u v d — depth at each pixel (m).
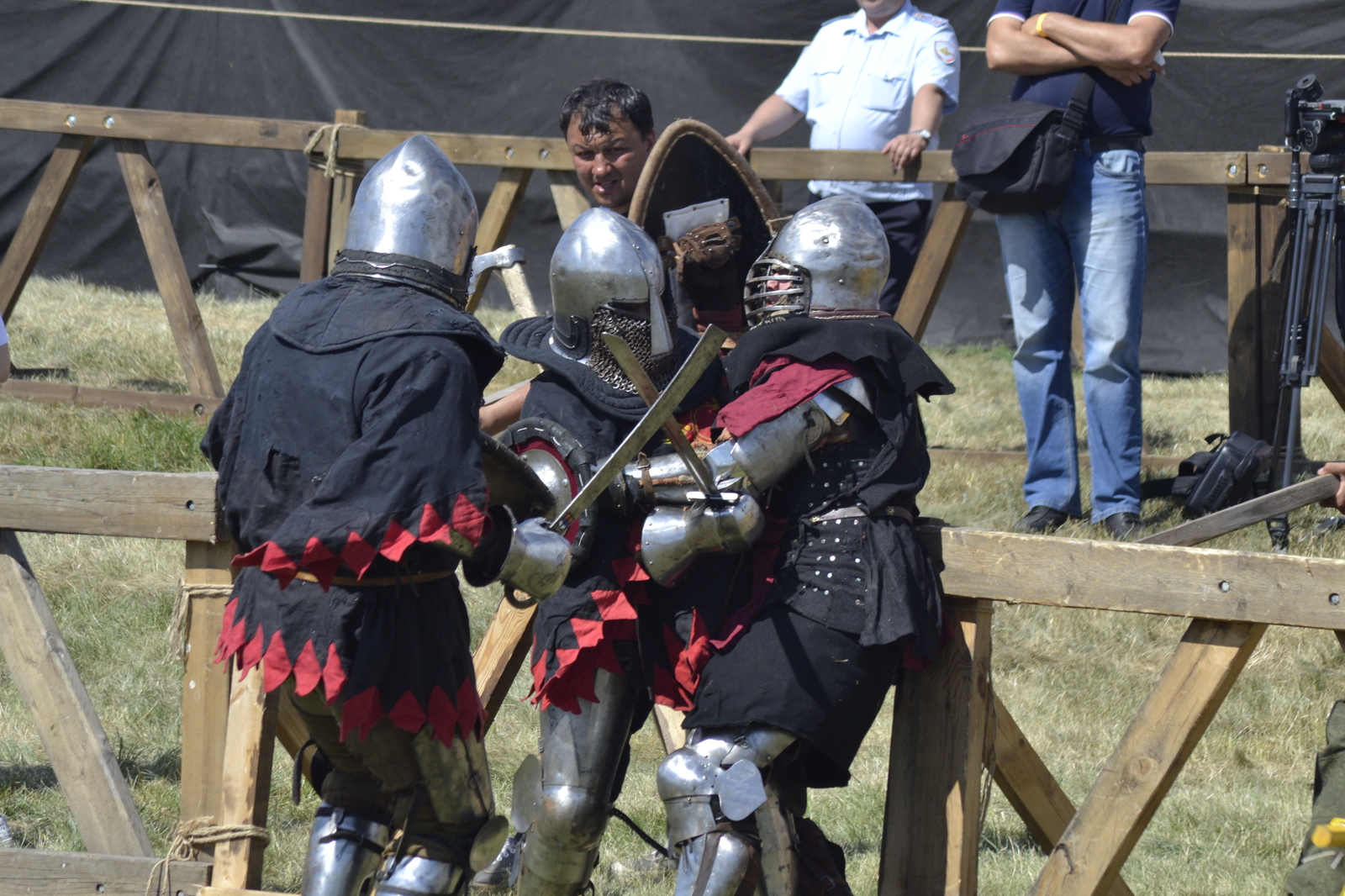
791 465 6.78
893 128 16.83
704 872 6.53
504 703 12.03
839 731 6.73
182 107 29.52
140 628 12.90
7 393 18.19
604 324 7.24
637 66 28.62
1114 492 14.54
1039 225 14.59
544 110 28.94
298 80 29.31
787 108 17.33
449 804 6.86
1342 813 6.74
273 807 10.00
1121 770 6.77
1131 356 14.34
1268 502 11.69
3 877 7.41
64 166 18.61
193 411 17.73
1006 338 28.95
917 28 16.64
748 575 7.04
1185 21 26.48
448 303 6.63
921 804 7.18
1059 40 13.91
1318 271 14.53
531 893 7.28
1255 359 15.84
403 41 29.00
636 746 11.52
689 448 6.57
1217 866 9.55
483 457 6.54
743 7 28.16
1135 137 14.13
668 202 9.32
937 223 16.34
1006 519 15.33
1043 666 12.88
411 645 6.48
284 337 6.41
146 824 9.51
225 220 29.81
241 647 6.47
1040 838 8.00
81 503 7.54
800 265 7.15
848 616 6.72
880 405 6.88
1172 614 6.64
